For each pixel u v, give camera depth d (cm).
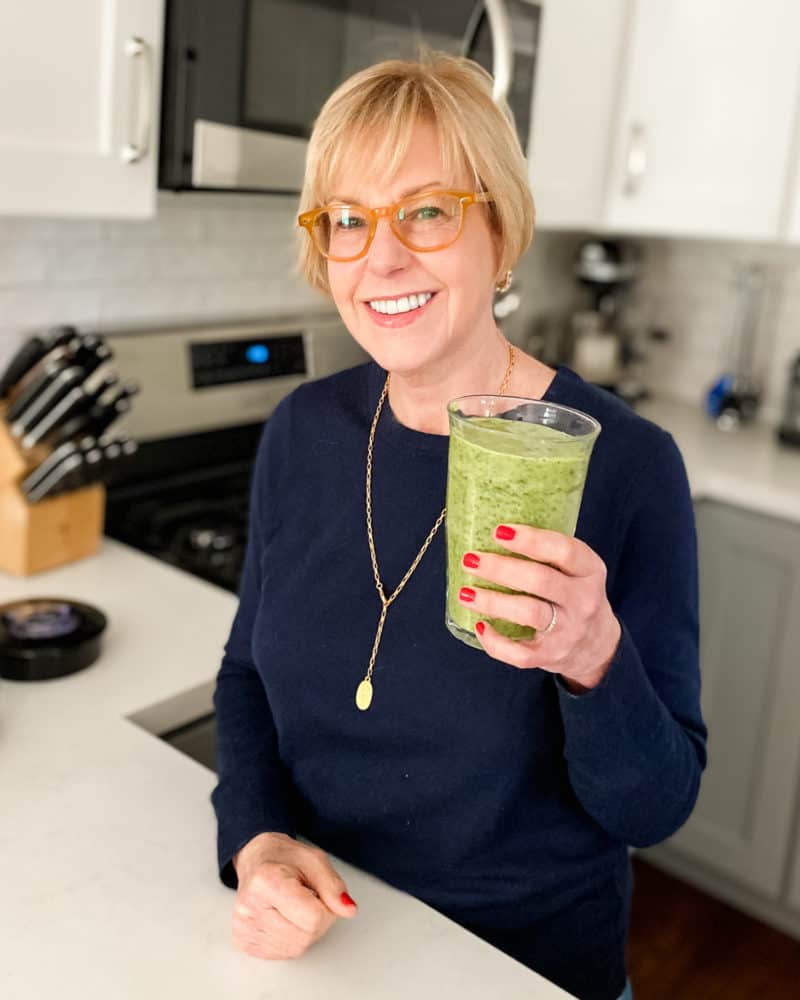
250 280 226
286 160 171
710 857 253
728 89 238
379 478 105
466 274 94
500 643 73
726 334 301
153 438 202
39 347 168
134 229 201
